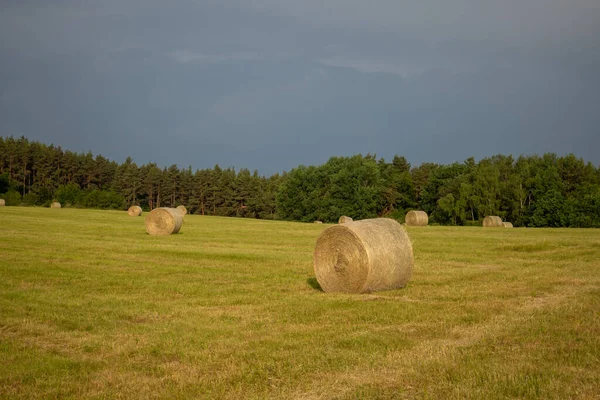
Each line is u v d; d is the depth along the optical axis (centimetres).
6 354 905
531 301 1343
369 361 846
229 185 12775
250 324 1114
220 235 3800
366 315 1184
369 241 1561
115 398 720
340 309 1264
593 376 755
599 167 9400
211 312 1234
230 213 12756
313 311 1241
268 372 809
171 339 994
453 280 1742
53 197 10719
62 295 1422
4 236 3000
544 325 1056
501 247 2862
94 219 5388
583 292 1452
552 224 7894
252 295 1469
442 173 10631
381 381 761
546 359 838
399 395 712
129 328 1082
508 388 712
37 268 1864
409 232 4384
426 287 1609
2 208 7225
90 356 903
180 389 748
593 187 8331
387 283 1589
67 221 4819
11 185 11038
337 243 1600
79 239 3020
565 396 685
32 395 729
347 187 9762
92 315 1188
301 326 1093
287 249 2789
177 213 3831
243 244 3061
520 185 8819
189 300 1385
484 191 8962
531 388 708
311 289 1619
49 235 3206
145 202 13212
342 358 863
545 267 2064
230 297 1432
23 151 12019
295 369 816
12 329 1064
